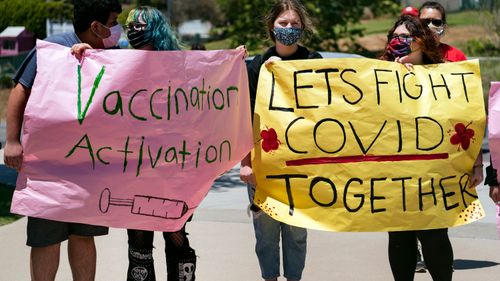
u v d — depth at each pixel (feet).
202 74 20.17
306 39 23.04
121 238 32.86
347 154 21.33
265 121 21.42
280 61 21.35
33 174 19.66
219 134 20.54
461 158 21.57
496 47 88.38
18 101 19.69
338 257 29.45
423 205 21.45
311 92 21.34
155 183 20.06
